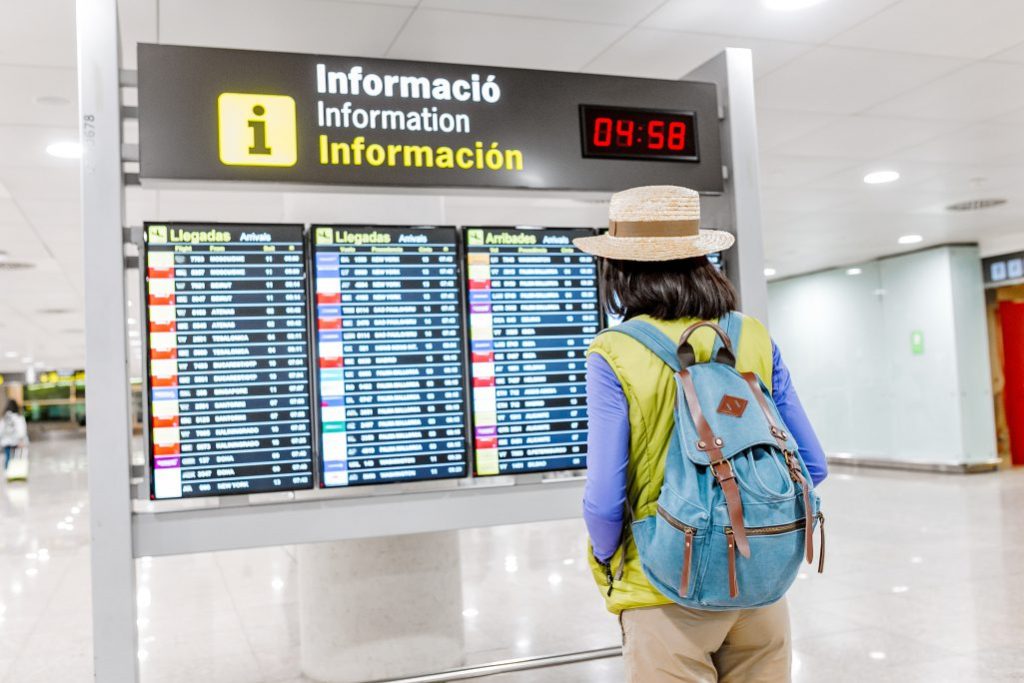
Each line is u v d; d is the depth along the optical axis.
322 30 3.89
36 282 11.17
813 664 3.95
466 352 3.08
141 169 2.68
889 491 9.95
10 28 3.65
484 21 3.88
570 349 3.21
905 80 4.99
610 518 1.59
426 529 2.96
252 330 2.86
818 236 10.70
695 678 1.62
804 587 5.35
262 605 5.64
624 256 1.70
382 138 2.92
